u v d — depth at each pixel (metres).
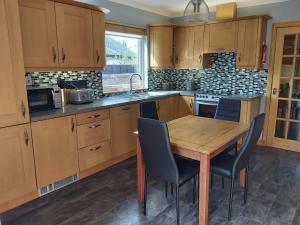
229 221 2.17
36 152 2.46
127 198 2.57
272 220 2.18
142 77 4.76
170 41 4.61
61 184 2.79
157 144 1.99
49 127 2.54
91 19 3.13
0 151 2.20
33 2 2.50
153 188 2.79
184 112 4.58
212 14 4.43
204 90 4.82
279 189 2.73
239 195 2.62
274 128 4.12
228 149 2.74
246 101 3.75
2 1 2.07
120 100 3.57
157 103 4.09
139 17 4.34
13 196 2.34
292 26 3.74
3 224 2.16
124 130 3.49
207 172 1.94
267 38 3.98
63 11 2.79
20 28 2.27
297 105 3.87
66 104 3.16
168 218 2.23
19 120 2.29
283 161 3.52
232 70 4.43
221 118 3.21
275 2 3.83
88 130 2.96
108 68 4.07
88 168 3.05
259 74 4.14
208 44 4.34
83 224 2.15
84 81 3.57
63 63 2.86
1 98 2.15
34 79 2.98
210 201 2.50
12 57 2.19
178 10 4.69
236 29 3.99
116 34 4.05
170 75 5.18
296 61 3.80
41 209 2.38
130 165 3.44
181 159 2.46
